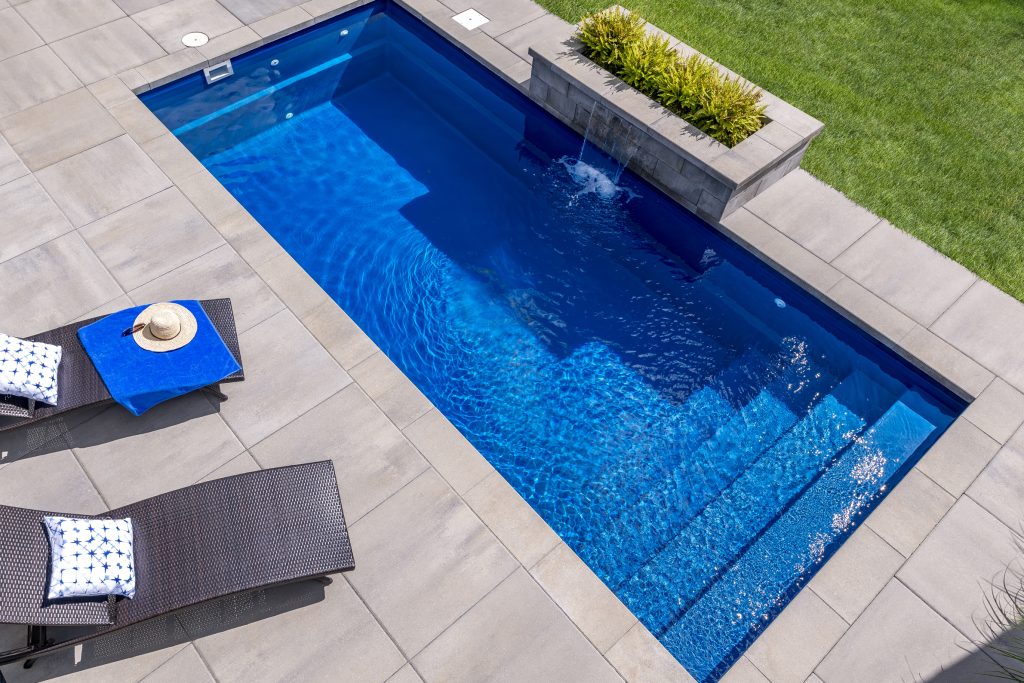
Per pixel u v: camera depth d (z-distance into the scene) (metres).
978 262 8.05
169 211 7.95
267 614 5.66
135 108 8.85
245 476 5.81
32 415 6.12
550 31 10.16
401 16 10.68
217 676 5.41
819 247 8.09
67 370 6.38
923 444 7.14
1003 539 6.28
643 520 6.66
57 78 9.10
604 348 7.70
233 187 8.80
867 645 5.73
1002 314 7.66
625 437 7.14
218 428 6.52
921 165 8.96
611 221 8.77
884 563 6.11
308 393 6.78
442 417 6.70
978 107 9.71
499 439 7.09
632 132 8.56
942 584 6.03
